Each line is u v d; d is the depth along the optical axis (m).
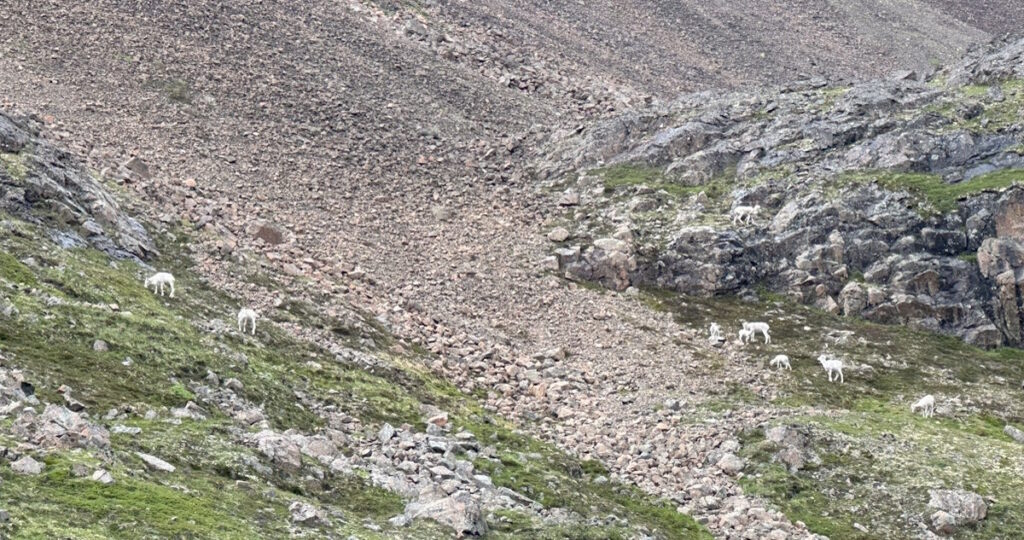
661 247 65.31
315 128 77.62
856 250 63.84
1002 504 39.44
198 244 50.62
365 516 27.95
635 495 38.62
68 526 21.31
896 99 77.56
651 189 72.44
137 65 78.06
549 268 63.69
